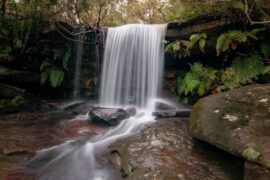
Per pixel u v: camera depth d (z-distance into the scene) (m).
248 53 6.30
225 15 6.18
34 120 6.20
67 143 4.99
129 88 7.50
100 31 7.78
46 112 6.88
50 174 4.00
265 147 3.05
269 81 5.99
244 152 3.13
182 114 6.19
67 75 7.94
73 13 7.78
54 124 6.00
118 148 4.47
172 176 3.26
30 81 7.43
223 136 3.54
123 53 7.56
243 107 3.83
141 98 7.39
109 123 5.92
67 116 6.62
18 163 4.20
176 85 7.23
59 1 7.42
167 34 6.93
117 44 7.64
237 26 6.27
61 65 7.80
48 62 7.56
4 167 4.02
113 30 7.76
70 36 7.59
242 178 3.19
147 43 7.32
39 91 7.79
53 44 7.56
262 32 6.16
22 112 6.68
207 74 6.43
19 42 7.12
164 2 9.71
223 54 6.56
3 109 6.42
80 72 7.97
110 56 7.72
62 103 7.55
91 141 5.11
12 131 5.38
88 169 4.16
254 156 3.02
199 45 6.19
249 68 5.98
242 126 3.49
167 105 6.94
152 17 10.30
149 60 7.30
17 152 4.48
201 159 3.67
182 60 7.11
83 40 7.73
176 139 4.32
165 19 9.69
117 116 6.04
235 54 6.51
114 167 4.10
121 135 5.36
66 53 7.56
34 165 4.19
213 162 3.58
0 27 7.06
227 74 6.22
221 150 3.63
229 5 6.04
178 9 8.20
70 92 8.02
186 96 6.91
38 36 7.40
